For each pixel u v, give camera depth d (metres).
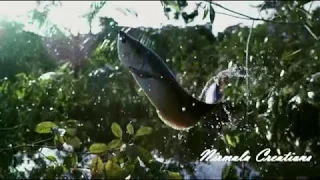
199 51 5.09
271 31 4.59
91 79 4.79
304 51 3.84
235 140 3.09
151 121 4.58
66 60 4.86
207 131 3.56
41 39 4.57
